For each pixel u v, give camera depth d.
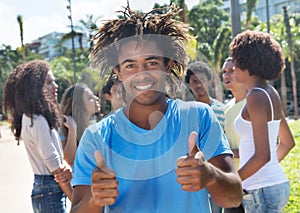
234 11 9.27
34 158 2.99
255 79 2.64
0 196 7.40
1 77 53.88
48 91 3.10
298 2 44.88
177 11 1.88
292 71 30.42
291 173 6.67
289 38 30.47
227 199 1.72
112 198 1.55
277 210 2.58
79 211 1.72
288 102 38.47
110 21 1.83
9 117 3.19
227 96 3.46
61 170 2.87
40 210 2.99
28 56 60.94
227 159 1.77
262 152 2.44
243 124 2.62
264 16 60.75
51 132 2.92
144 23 1.80
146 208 1.72
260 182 2.55
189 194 1.76
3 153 15.20
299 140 11.70
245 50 2.62
